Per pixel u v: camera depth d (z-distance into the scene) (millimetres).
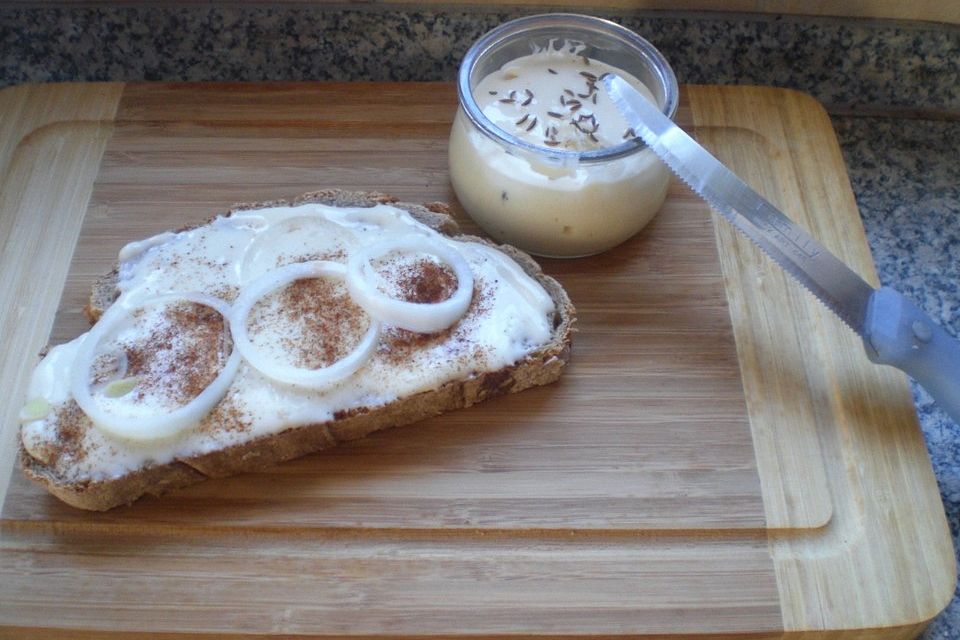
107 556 364
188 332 385
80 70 488
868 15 465
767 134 465
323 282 397
